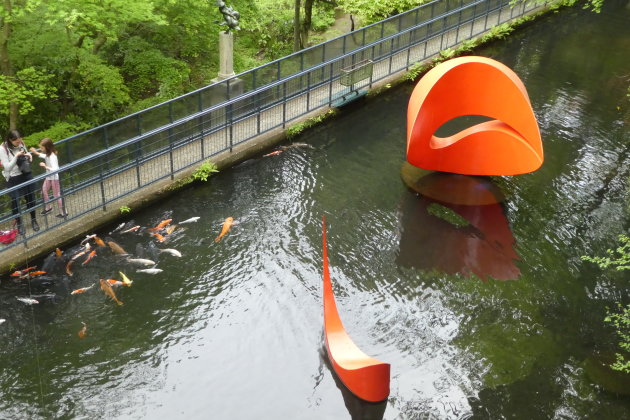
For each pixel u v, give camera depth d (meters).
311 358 10.54
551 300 11.81
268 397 9.90
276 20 23.59
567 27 22.86
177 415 9.59
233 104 15.92
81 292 11.57
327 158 15.58
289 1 23.48
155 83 19.56
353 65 17.95
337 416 9.66
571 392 10.09
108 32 14.73
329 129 16.72
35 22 15.34
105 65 17.23
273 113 16.58
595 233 13.40
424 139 14.21
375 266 12.43
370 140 16.38
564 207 14.12
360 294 11.78
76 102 17.33
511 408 9.80
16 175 11.73
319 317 11.29
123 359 10.41
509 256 12.79
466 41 20.67
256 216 13.58
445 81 13.57
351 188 14.59
